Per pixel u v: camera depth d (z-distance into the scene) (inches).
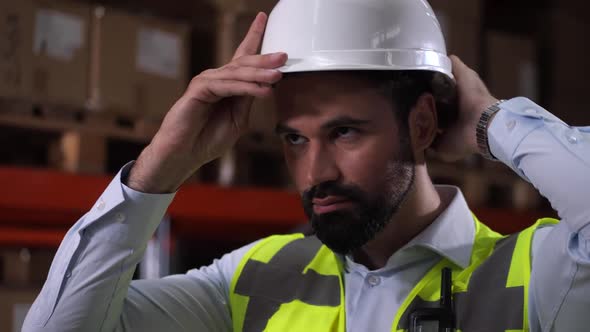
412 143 62.4
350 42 60.4
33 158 143.6
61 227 131.4
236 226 142.8
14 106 126.3
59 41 128.1
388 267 64.1
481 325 60.1
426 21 63.4
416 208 63.9
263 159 161.2
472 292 61.6
